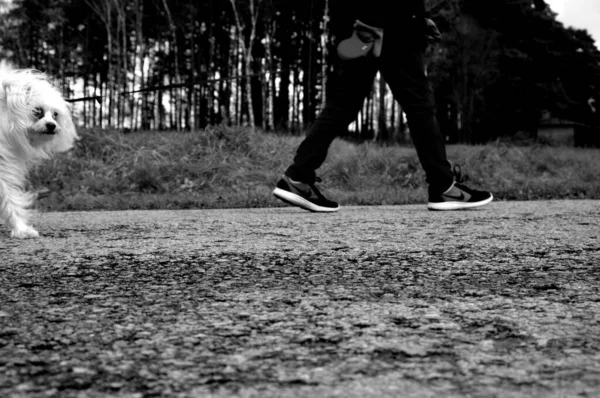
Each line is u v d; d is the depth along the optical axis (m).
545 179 11.78
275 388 1.06
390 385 1.07
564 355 1.26
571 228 3.91
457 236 3.49
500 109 33.00
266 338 1.38
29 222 4.53
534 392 1.04
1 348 1.30
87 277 2.20
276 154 11.10
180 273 2.28
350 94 5.14
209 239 3.38
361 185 10.44
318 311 1.65
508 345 1.33
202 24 32.53
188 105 31.52
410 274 2.25
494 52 27.89
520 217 4.74
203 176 10.02
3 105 3.60
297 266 2.43
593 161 14.49
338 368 1.17
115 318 1.58
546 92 33.59
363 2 5.04
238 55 29.72
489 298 1.83
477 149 13.27
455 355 1.25
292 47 32.34
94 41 33.25
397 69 5.16
